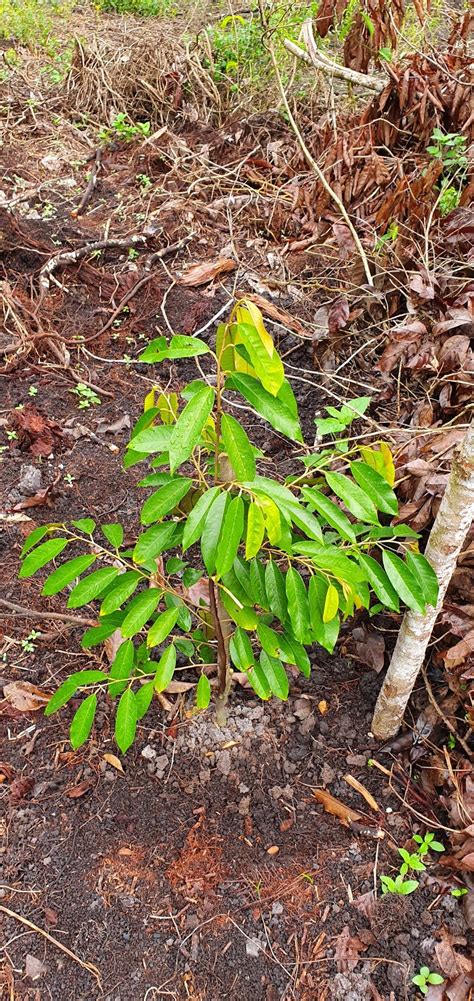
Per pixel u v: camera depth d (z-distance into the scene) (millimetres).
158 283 2230
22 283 2232
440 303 1539
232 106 3070
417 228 1821
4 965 1008
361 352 1801
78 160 2908
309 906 1073
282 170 2633
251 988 999
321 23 2355
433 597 977
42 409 1858
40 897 1067
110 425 1838
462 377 1397
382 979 1011
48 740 1241
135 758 1223
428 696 1266
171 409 942
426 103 2117
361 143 2236
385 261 1800
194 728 1254
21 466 1705
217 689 1208
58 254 2301
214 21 3980
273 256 2291
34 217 2520
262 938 1041
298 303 2129
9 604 1372
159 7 4277
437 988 992
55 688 1300
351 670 1359
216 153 2883
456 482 921
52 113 3246
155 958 1021
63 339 2029
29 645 1356
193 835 1138
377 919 1060
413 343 1450
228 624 1090
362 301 1838
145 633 1361
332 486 914
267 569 955
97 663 1343
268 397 785
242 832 1147
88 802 1169
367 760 1232
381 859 1123
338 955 1026
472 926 1047
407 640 1064
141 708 973
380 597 968
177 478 898
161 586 1034
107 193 2703
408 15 3170
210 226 2480
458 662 1163
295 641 1032
